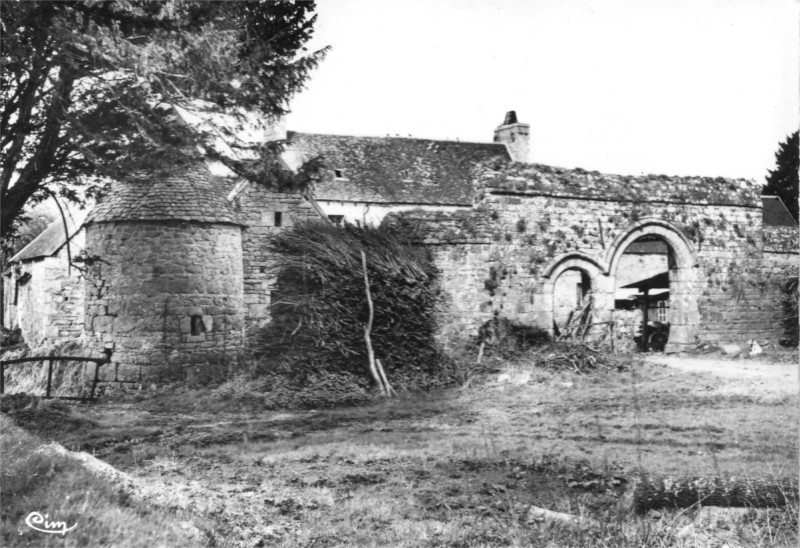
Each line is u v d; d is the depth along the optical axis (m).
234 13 14.57
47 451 7.68
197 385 17.39
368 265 17.86
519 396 16.09
